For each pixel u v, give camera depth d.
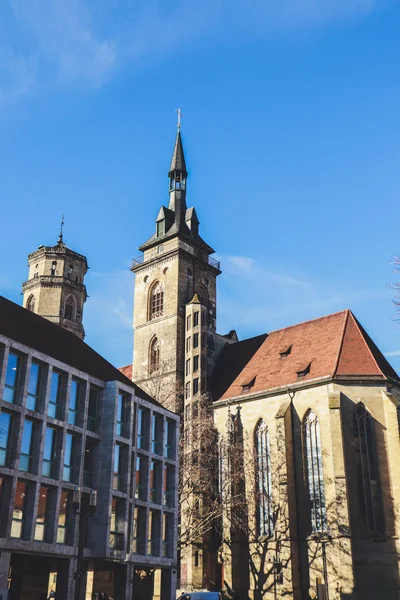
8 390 45.25
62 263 110.12
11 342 45.53
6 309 53.25
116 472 52.69
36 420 46.94
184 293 94.75
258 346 89.25
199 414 76.00
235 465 73.81
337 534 65.00
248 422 78.19
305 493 69.94
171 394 78.62
